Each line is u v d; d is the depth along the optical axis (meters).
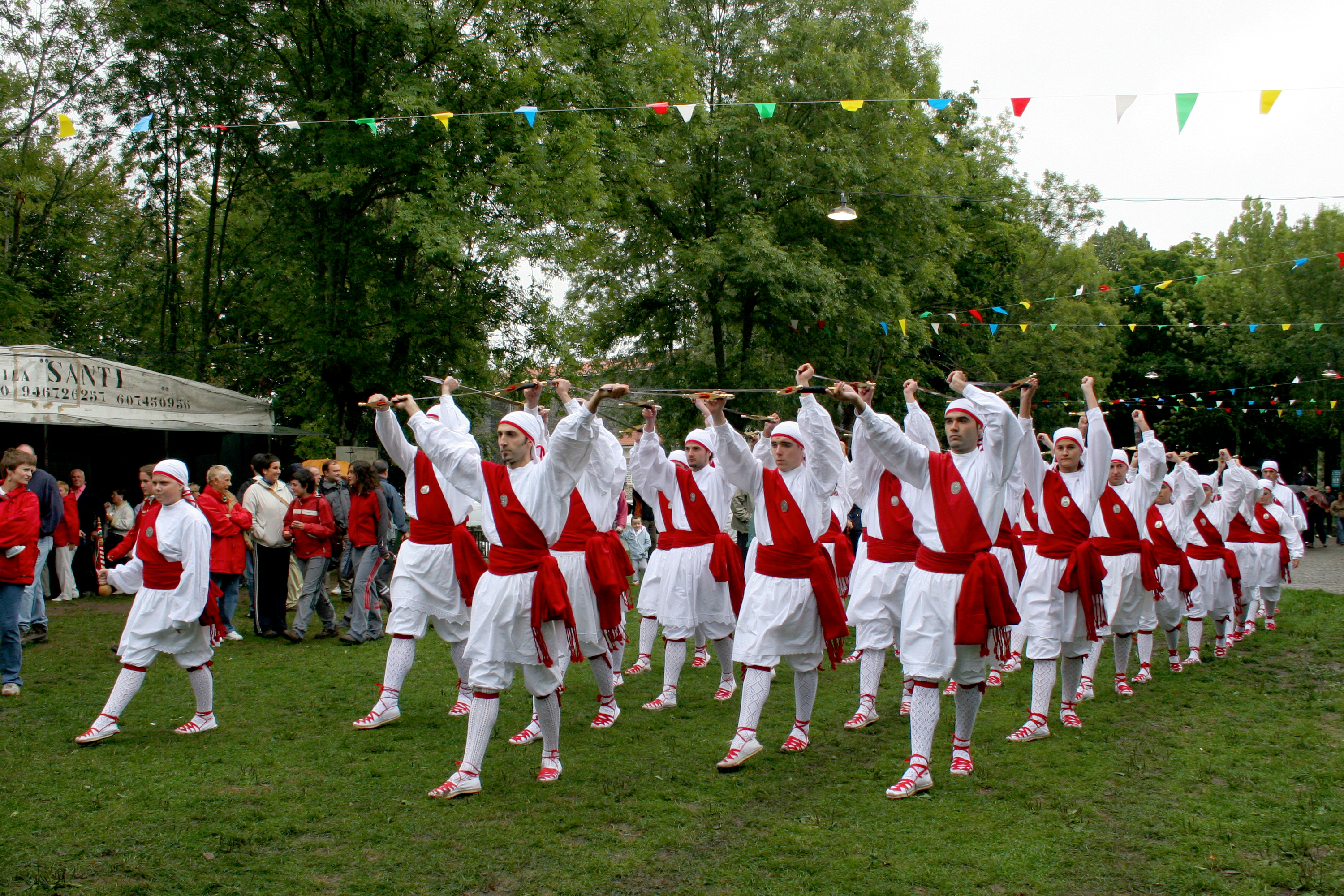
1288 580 11.13
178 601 6.12
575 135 16.00
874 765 5.74
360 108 15.84
